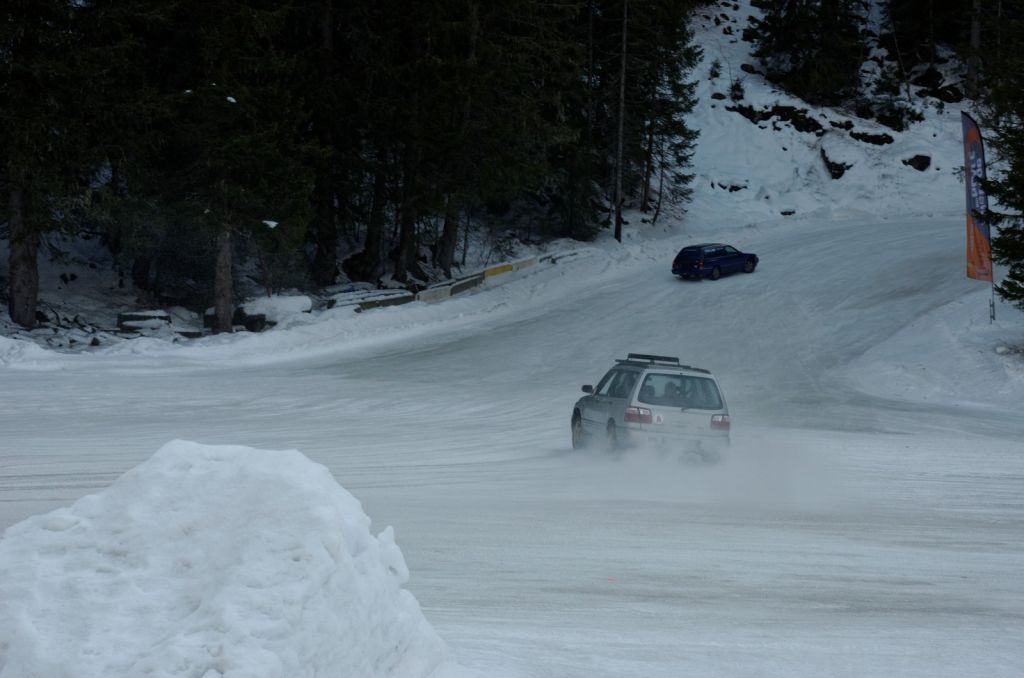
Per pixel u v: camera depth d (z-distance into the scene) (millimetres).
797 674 5711
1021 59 63375
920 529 12414
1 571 3279
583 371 39438
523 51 63375
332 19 62875
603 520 12070
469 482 15789
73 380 33562
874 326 46562
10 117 43375
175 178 51094
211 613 3139
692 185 95188
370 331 49281
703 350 43812
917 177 99875
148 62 53938
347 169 63281
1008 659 6246
